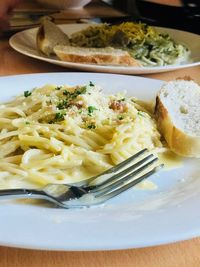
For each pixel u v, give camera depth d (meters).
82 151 0.19
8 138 0.20
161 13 0.44
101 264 0.13
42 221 0.13
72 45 0.37
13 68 0.32
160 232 0.13
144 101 0.26
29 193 0.15
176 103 0.24
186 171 0.19
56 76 0.27
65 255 0.13
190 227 0.13
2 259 0.13
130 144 0.20
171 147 0.20
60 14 0.51
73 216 0.14
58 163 0.18
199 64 0.32
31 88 0.26
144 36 0.38
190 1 0.42
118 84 0.27
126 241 0.12
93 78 0.27
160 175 0.18
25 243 0.12
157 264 0.13
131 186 0.16
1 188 0.17
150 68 0.30
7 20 0.44
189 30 0.43
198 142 0.20
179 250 0.14
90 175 0.18
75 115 0.21
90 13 0.53
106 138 0.21
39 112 0.22
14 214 0.14
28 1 0.56
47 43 0.34
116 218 0.14
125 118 0.21
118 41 0.38
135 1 0.45
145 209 0.15
